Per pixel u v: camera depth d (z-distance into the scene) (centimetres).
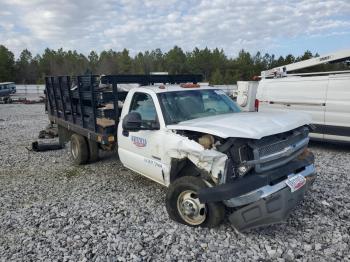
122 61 9094
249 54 8625
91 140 806
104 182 684
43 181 715
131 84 750
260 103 1114
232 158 407
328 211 493
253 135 396
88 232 457
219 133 407
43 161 898
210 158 407
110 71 9012
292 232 436
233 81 7700
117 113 681
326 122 941
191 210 451
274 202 399
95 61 10206
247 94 1229
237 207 420
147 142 541
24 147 1100
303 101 988
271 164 424
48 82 1048
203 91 605
